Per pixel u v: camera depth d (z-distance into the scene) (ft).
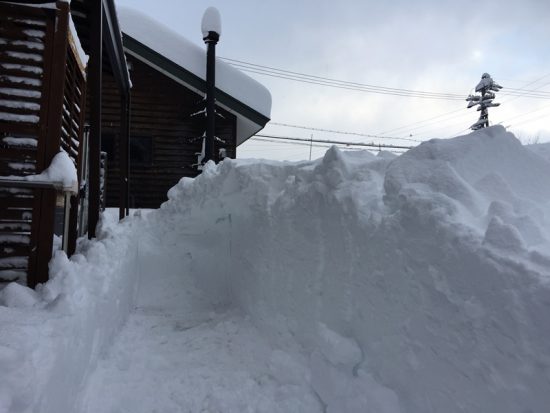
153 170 33.83
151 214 19.60
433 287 6.52
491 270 5.60
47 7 9.68
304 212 11.03
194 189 18.83
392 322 7.43
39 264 9.56
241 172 16.02
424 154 8.59
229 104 34.27
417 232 7.09
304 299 10.40
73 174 9.69
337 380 8.45
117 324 12.46
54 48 9.78
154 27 33.45
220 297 16.92
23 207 9.58
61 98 9.80
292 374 9.61
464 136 8.89
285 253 11.68
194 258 17.84
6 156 9.53
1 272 9.43
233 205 16.39
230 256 16.71
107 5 13.93
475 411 5.57
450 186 7.52
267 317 12.12
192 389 9.73
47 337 6.07
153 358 11.12
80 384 7.71
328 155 10.62
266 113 34.83
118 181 32.99
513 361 5.13
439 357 6.28
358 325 8.50
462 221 6.58
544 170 8.45
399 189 8.25
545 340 4.84
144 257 17.88
